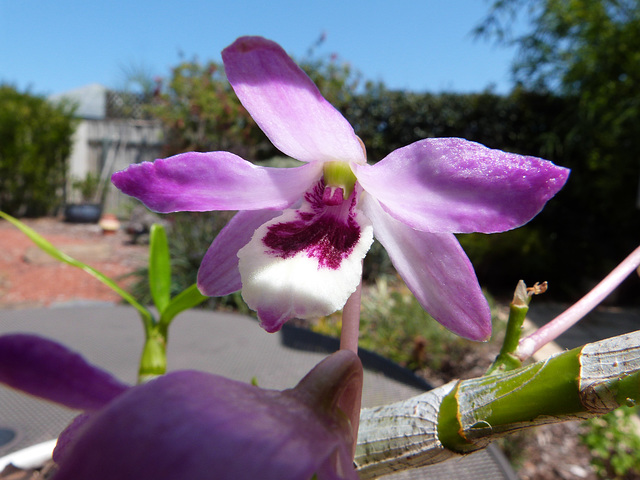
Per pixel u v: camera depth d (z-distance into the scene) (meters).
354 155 0.06
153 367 0.09
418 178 0.05
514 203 0.05
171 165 0.06
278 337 0.21
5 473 0.08
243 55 0.05
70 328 0.21
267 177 0.06
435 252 0.07
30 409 0.13
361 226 0.07
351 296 0.05
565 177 0.05
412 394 0.16
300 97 0.06
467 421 0.05
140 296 0.49
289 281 0.07
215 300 0.47
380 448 0.05
